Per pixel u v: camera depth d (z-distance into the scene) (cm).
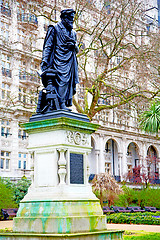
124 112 3334
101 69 3816
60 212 831
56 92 974
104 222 895
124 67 3073
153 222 2191
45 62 990
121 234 902
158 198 3694
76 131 930
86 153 956
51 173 893
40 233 825
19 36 4978
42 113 952
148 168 6506
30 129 936
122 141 6488
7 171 4625
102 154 6044
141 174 5738
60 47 996
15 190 3244
